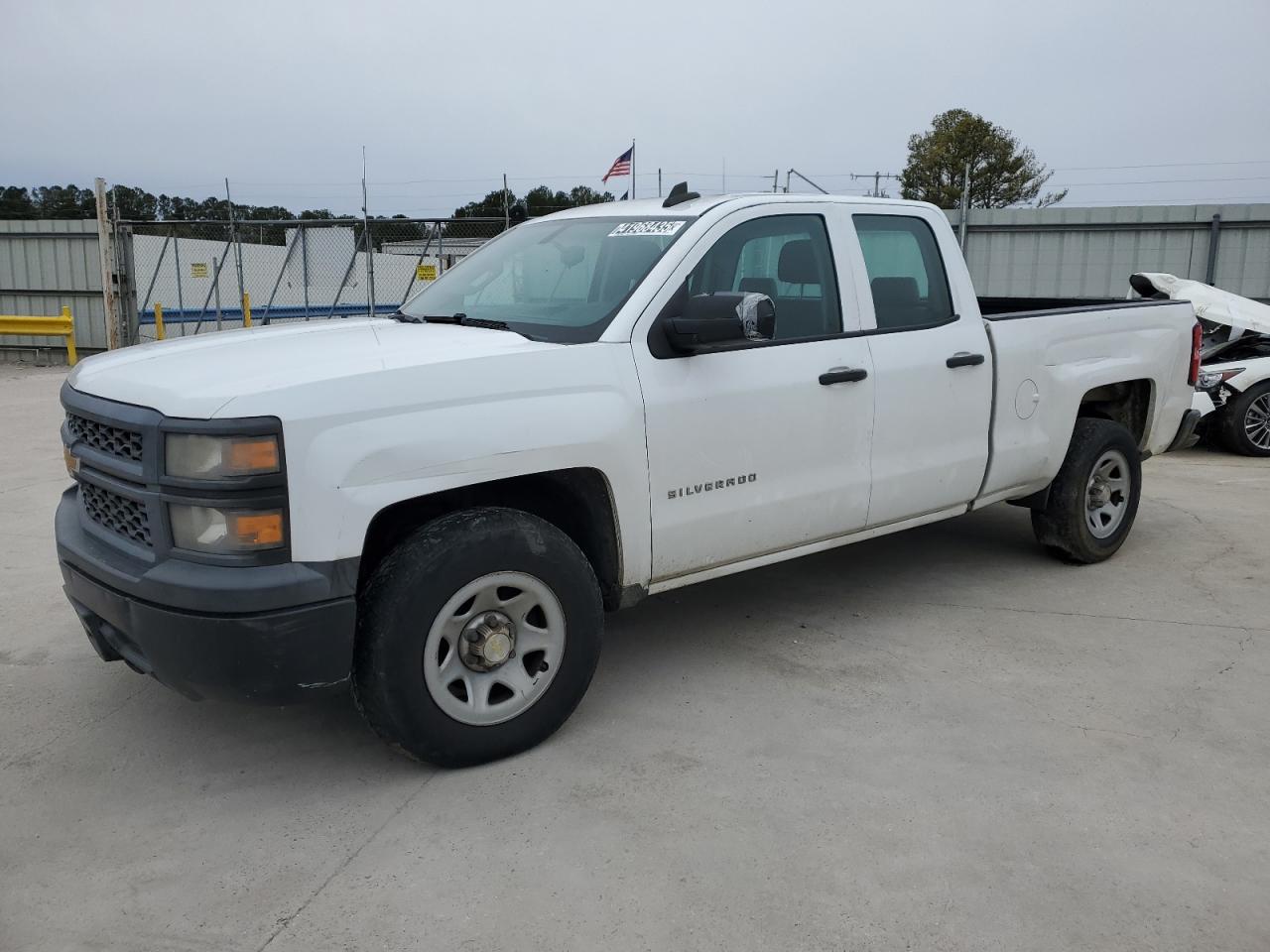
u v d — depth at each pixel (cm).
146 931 251
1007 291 1800
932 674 406
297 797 315
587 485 350
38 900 263
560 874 273
